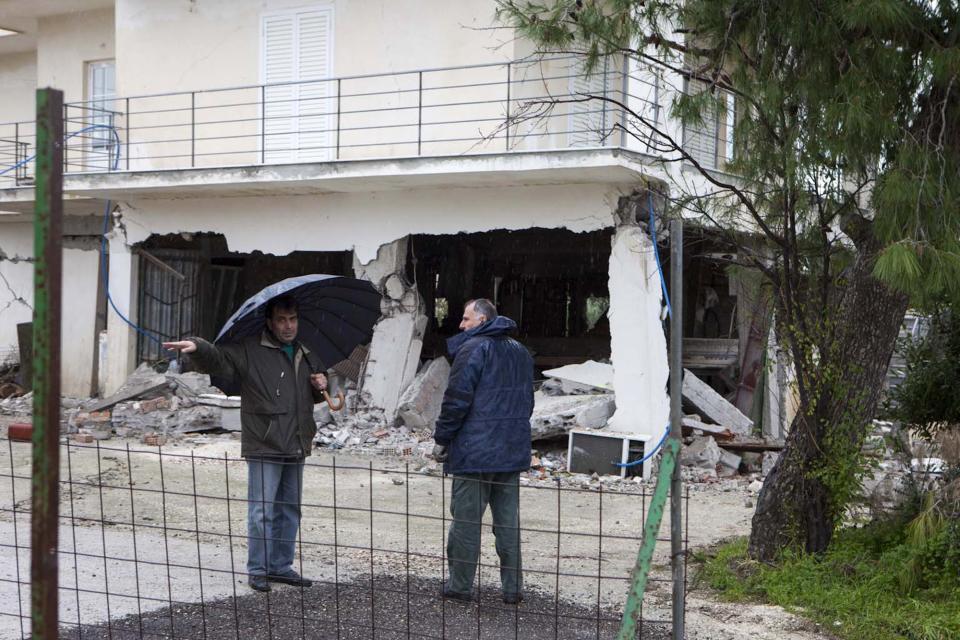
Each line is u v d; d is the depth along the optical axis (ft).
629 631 11.91
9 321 65.21
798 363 22.06
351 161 44.50
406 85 46.42
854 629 18.53
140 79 53.21
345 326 22.22
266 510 19.90
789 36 20.94
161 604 18.78
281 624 17.62
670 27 23.59
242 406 20.16
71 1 58.85
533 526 28.73
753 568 21.90
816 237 21.56
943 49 19.48
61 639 16.51
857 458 21.59
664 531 28.37
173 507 29.25
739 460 41.42
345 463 39.42
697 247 46.78
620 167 38.65
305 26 49.06
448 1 45.37
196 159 51.98
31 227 64.49
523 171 40.60
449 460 19.30
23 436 16.52
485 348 19.15
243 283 65.41
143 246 56.13
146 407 46.85
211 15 51.34
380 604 19.04
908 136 19.45
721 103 22.17
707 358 52.75
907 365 24.98
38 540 7.67
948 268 16.87
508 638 17.20
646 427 41.42
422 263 65.46
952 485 20.62
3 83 68.59
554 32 23.08
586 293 69.05
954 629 18.03
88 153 60.54
